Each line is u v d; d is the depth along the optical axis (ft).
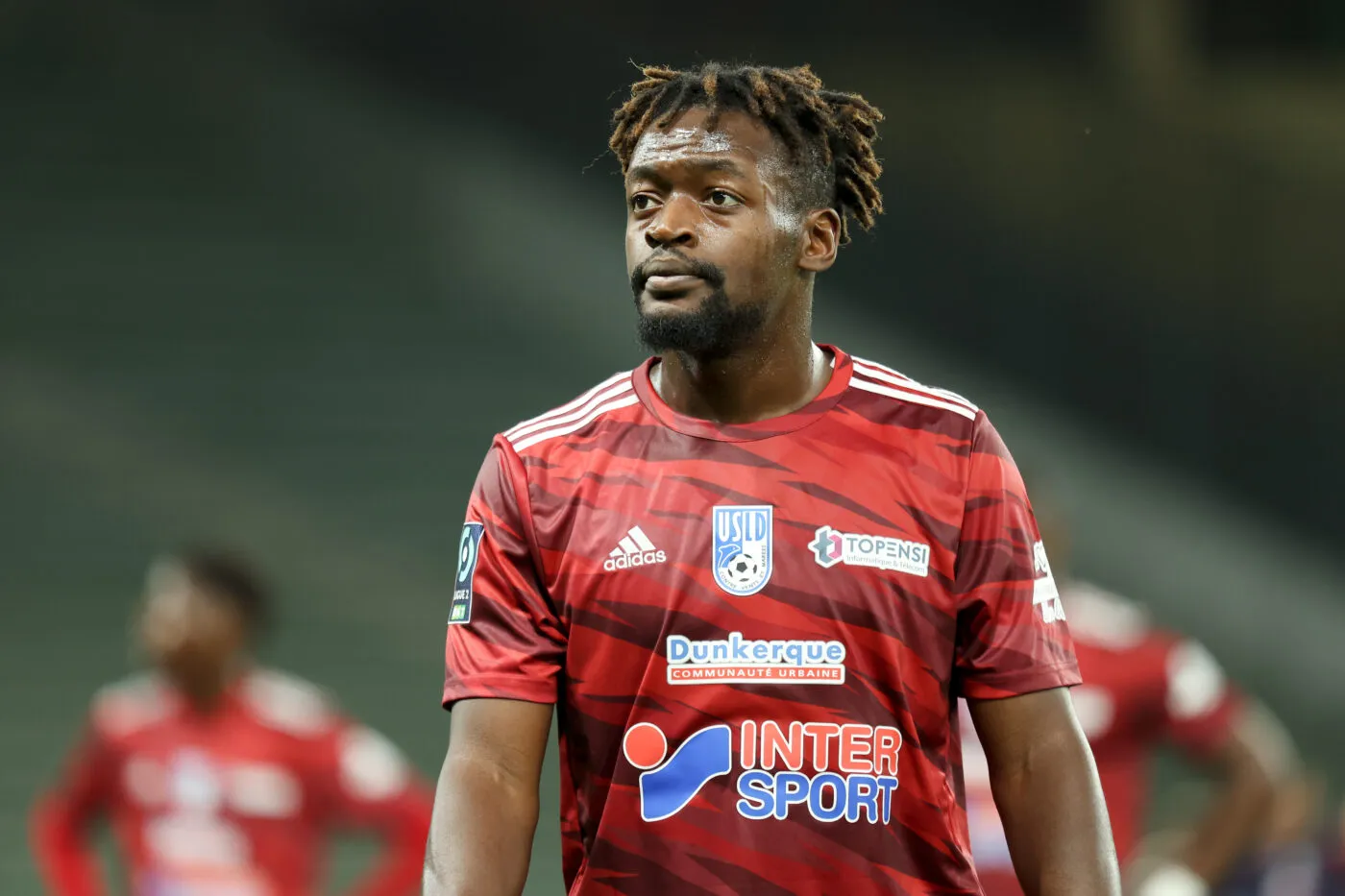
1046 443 134.21
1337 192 141.49
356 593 107.45
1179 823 88.53
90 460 110.73
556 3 140.46
